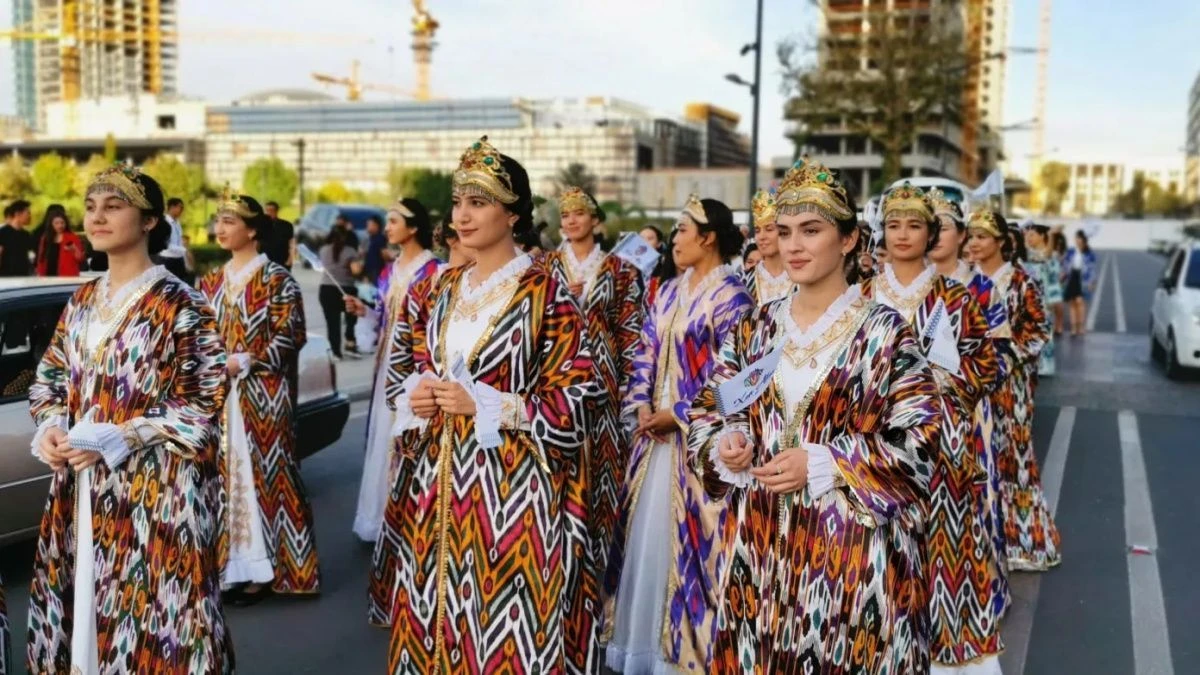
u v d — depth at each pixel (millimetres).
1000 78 114000
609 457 4930
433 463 3336
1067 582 5875
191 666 3387
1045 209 150000
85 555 3324
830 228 2814
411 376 3395
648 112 147750
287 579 5301
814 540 2809
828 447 2766
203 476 3459
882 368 2785
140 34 182875
